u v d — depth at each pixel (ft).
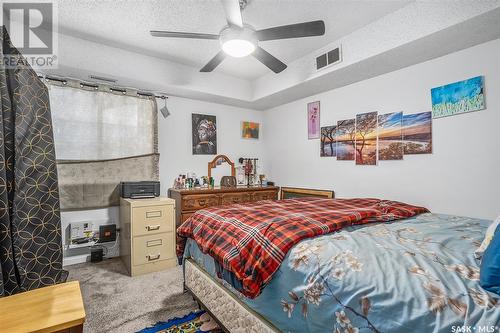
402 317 2.43
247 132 13.87
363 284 2.84
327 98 10.82
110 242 9.80
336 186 10.43
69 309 3.29
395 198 8.42
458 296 2.40
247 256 4.27
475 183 6.66
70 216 9.12
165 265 8.84
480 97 6.57
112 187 9.71
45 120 5.77
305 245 3.90
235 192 11.12
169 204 8.96
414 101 7.95
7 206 4.85
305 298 3.37
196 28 7.79
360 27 7.78
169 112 11.24
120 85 9.95
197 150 12.08
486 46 6.52
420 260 3.16
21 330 2.85
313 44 8.83
